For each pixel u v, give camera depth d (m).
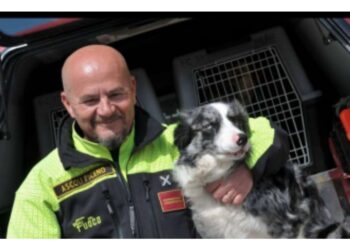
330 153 3.18
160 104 3.77
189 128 2.63
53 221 2.43
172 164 2.55
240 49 3.34
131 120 2.40
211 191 2.65
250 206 2.62
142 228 2.36
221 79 3.38
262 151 2.52
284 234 2.63
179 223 2.43
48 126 3.33
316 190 2.80
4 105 2.77
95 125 2.34
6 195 3.01
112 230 2.37
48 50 3.01
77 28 2.94
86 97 2.29
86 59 2.31
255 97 3.36
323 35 2.96
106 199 2.37
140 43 3.42
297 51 3.53
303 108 3.20
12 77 2.99
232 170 2.58
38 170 2.46
